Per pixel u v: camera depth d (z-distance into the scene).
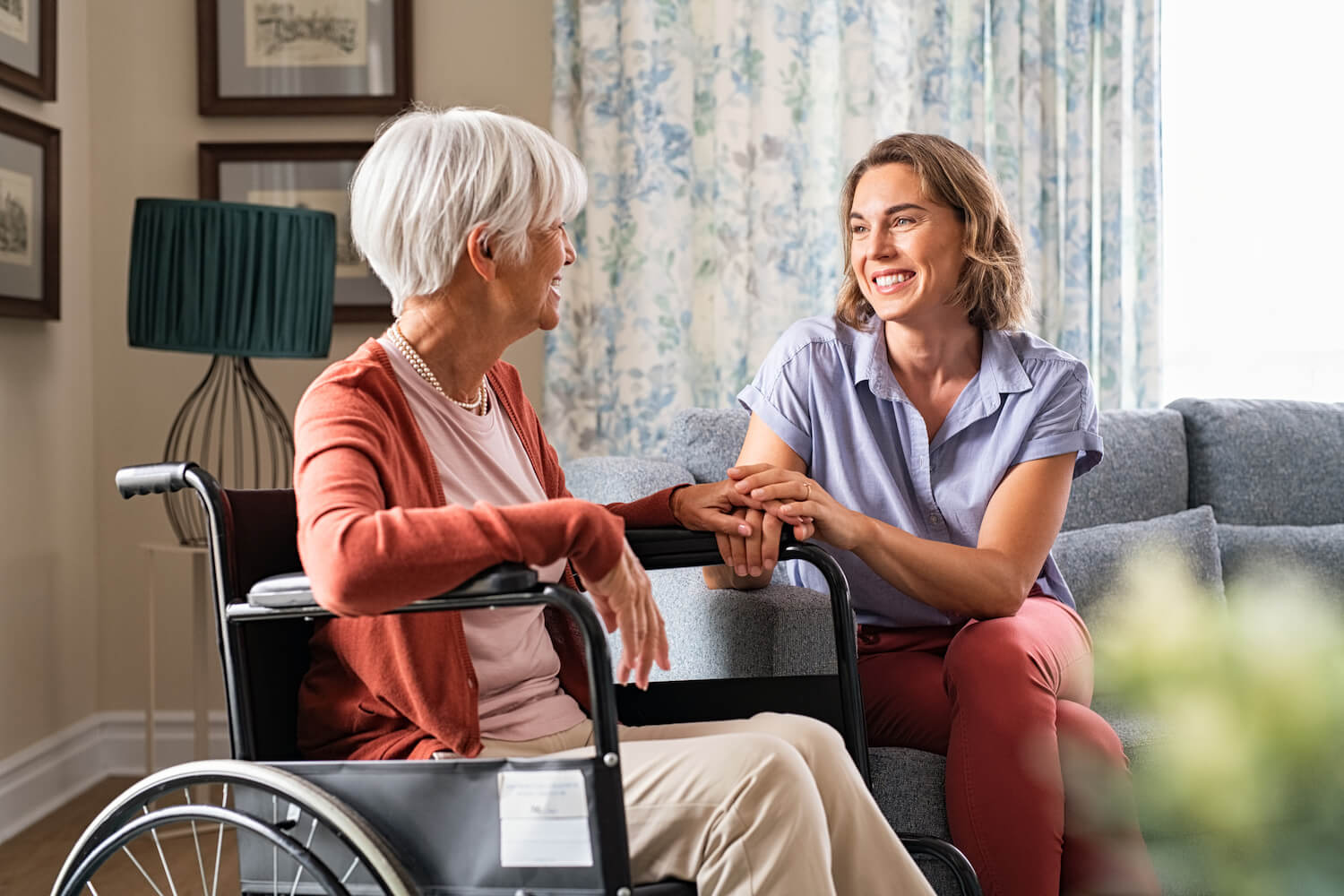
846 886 1.21
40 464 2.76
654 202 2.91
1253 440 2.55
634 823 1.16
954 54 3.06
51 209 2.74
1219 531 2.44
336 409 1.19
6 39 2.58
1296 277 3.15
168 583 3.05
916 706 1.62
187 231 2.48
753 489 1.49
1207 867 0.42
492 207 1.25
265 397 2.96
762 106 2.98
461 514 1.05
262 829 1.11
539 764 1.06
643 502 1.54
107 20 3.04
